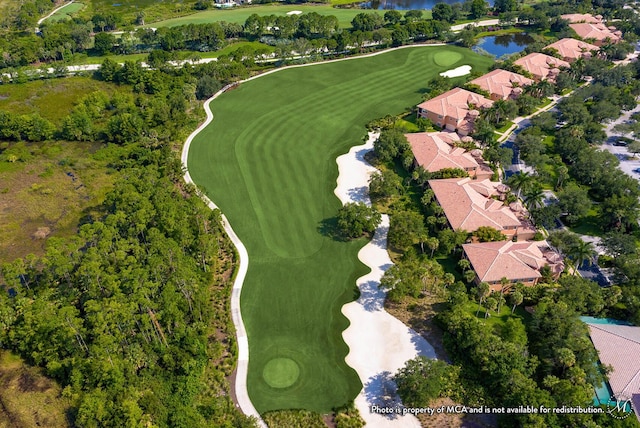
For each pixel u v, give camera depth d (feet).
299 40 609.42
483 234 318.65
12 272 280.10
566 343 238.27
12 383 233.55
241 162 419.13
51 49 610.65
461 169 383.65
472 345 246.06
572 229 348.18
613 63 611.47
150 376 239.91
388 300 291.79
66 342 239.50
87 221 364.38
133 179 358.23
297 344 266.77
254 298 293.84
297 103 511.81
